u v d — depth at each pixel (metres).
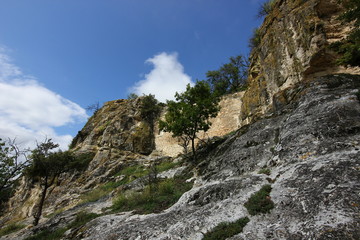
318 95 9.65
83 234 7.72
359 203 3.59
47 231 10.12
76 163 19.39
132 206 9.99
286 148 7.55
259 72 18.89
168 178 14.50
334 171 4.86
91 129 34.84
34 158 16.25
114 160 26.44
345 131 6.65
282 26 15.36
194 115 14.86
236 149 10.84
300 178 5.38
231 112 24.88
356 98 8.04
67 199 20.97
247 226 4.41
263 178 6.77
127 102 37.44
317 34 12.09
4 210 24.59
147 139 30.17
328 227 3.31
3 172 14.97
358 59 8.89
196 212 6.00
